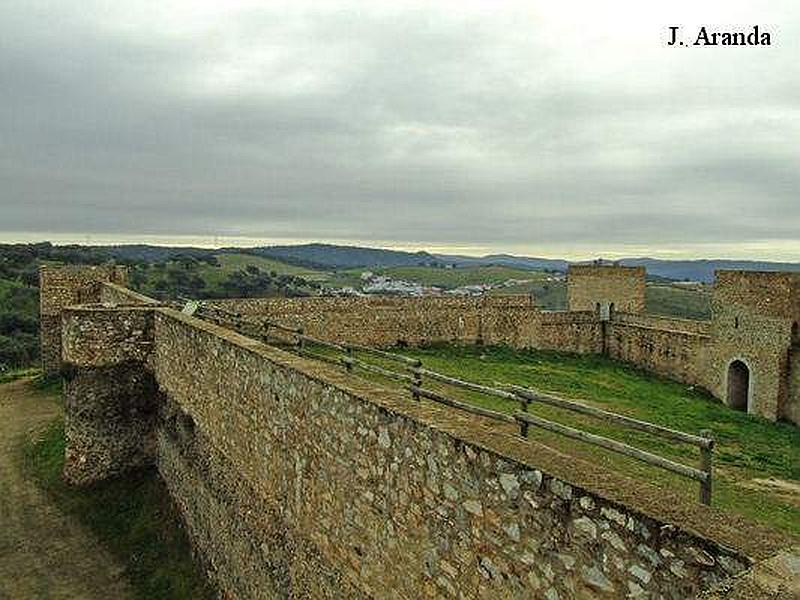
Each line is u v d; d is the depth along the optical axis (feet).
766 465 45.68
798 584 11.03
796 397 74.84
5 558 47.24
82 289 99.35
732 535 13.00
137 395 57.93
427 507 20.47
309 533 28.37
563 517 15.78
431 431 20.31
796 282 75.51
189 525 46.09
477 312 97.76
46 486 57.93
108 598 42.83
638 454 18.01
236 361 36.70
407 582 21.59
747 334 80.94
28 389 93.91
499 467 17.65
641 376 94.07
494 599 17.88
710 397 85.97
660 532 13.65
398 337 93.15
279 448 31.17
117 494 55.42
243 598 35.94
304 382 28.53
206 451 42.37
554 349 104.17
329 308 88.48
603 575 14.82
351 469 24.81
